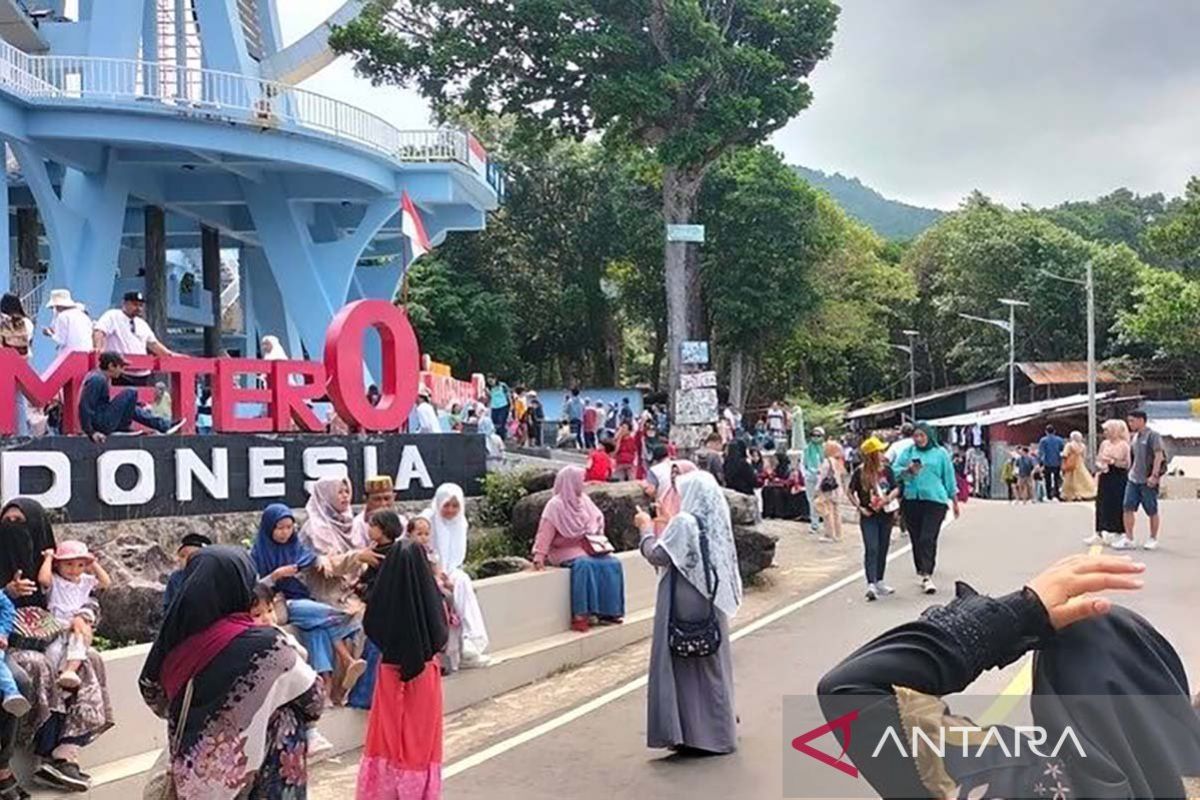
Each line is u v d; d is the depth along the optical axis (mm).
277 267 28625
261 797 4559
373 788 6688
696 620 7766
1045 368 57938
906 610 12898
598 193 52781
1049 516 22625
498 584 11227
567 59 31625
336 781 8141
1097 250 65375
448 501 10633
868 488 13656
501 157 51969
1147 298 46906
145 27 28578
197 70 24375
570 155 52562
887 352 70438
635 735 8555
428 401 19125
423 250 22250
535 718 9398
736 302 47000
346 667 8984
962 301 67688
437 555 10359
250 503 13820
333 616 8891
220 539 13164
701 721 7762
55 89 23359
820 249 48594
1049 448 33031
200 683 4516
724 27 34656
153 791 4695
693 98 33625
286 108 25672
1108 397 48938
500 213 53469
